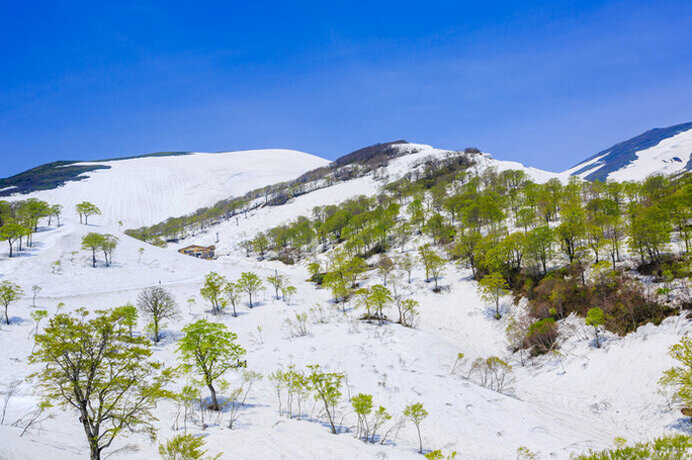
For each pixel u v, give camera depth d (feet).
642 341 152.97
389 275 350.23
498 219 350.43
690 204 220.84
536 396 153.17
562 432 115.65
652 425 115.34
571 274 234.58
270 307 307.17
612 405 132.46
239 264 525.75
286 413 131.23
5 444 59.11
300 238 556.51
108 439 89.66
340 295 313.73
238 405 136.56
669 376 113.70
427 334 225.35
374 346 202.18
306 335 238.27
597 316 167.63
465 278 307.78
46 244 373.20
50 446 71.05
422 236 432.66
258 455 88.02
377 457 91.20
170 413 122.11
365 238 443.32
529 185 431.43
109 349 75.05
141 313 252.42
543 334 193.77
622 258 223.92
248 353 211.20
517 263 285.43
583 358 165.68
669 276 175.73
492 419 123.13
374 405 137.28
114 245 369.71
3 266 309.42
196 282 360.07
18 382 132.57
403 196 633.20
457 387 150.41
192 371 136.05
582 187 411.95
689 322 145.38
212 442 96.02
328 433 110.73
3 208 455.63
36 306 240.73
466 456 102.47
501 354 208.13
